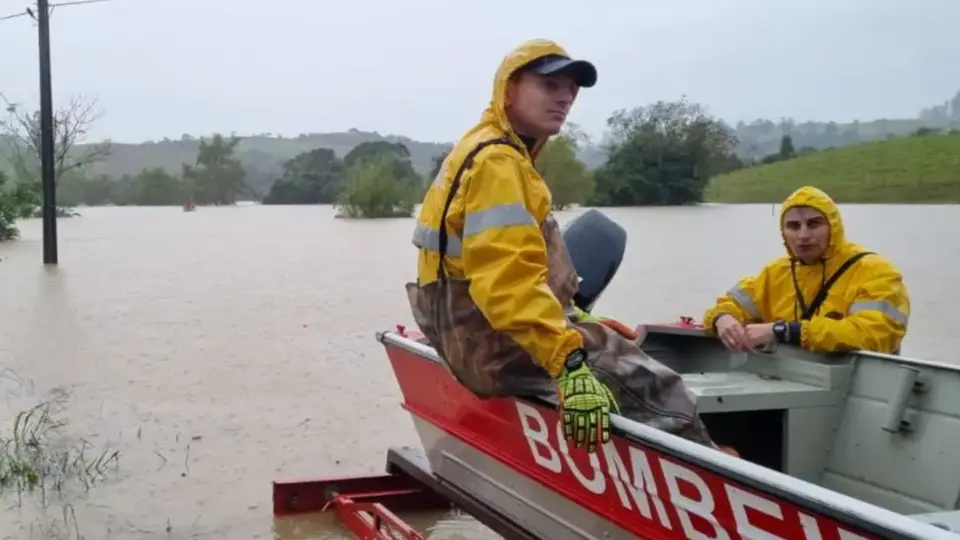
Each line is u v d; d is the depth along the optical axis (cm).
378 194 4709
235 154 9619
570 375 347
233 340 1111
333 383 894
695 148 4584
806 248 505
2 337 1135
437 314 397
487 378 397
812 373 469
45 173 2009
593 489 380
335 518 571
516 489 437
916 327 1134
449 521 574
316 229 3612
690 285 1555
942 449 420
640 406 385
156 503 588
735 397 445
